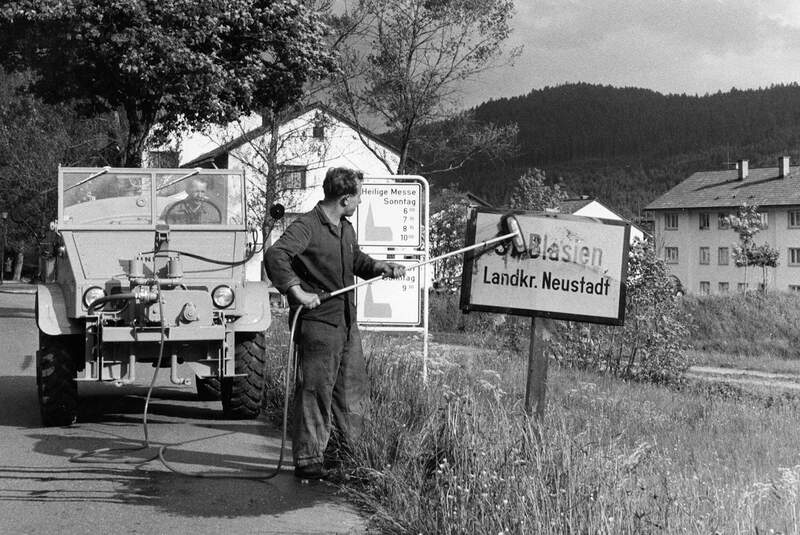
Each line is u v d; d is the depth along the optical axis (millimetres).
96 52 22688
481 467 5207
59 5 21219
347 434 6418
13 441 8016
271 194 28312
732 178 95875
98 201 9188
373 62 28453
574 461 5074
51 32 21875
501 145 29281
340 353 6328
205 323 8664
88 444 7863
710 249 92812
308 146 29656
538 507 4605
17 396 11117
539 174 27766
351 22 28172
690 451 9117
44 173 41125
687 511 4805
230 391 9156
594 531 4367
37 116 41812
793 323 33094
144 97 23859
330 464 6574
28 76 41250
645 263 18031
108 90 24031
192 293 8656
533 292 6055
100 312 8539
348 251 6324
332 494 6098
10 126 42156
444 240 25594
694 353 28969
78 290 8570
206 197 9422
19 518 5531
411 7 27906
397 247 10070
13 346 18016
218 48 24156
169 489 6238
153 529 5312
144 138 24969
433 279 25359
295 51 25172
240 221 9453
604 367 18078
